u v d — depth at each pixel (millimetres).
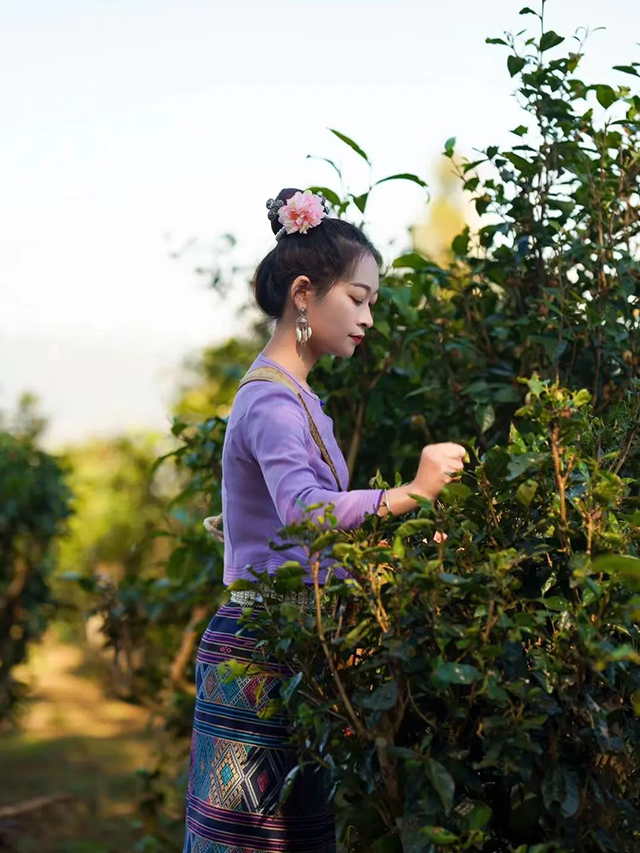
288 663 1577
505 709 1451
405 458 2615
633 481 1627
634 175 2150
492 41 2129
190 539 2869
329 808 1810
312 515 1574
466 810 1463
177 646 3605
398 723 1474
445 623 1419
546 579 1551
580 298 2129
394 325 2512
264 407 1790
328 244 1871
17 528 5008
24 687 5324
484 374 2309
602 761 1564
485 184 2256
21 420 6121
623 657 1352
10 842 4238
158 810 3793
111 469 8133
